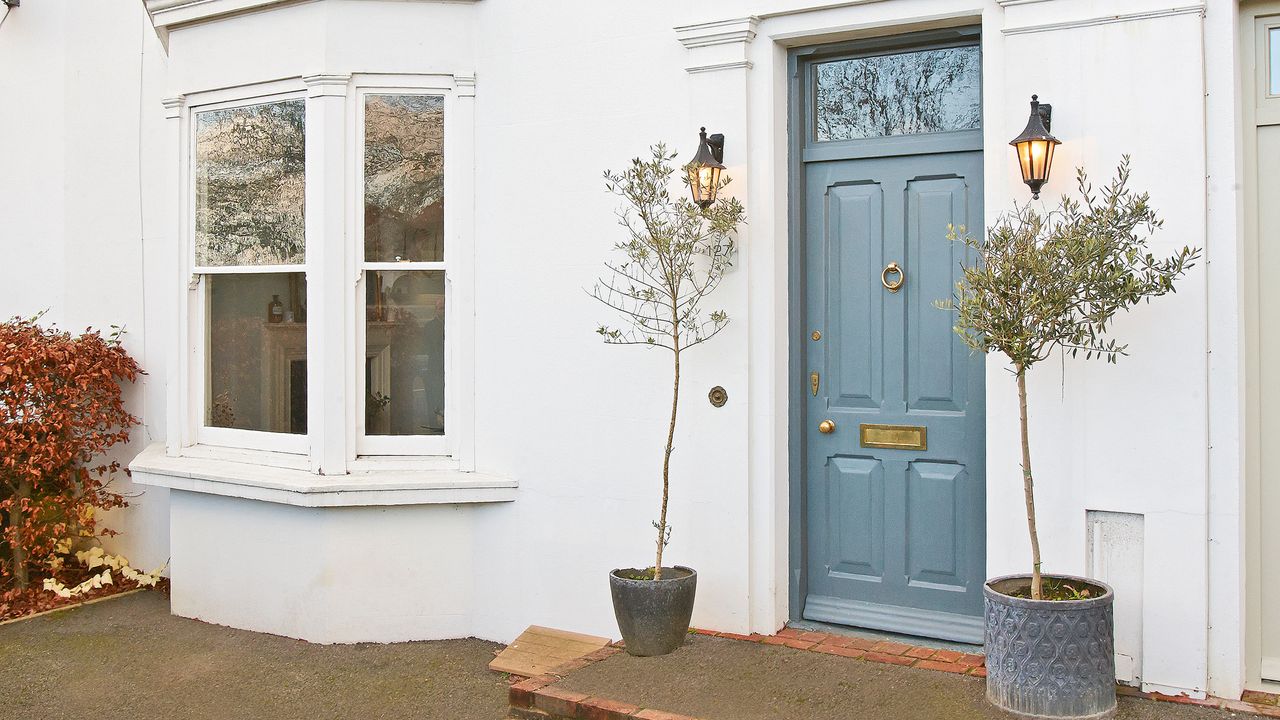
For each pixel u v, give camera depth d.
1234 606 3.81
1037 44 4.08
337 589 5.37
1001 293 3.59
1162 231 3.87
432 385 5.57
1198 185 3.81
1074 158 4.02
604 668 4.32
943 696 3.89
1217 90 3.83
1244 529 3.89
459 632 5.46
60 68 7.03
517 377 5.36
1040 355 4.07
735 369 4.74
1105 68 3.96
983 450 4.48
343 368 5.47
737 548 4.75
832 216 4.80
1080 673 3.59
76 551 6.95
